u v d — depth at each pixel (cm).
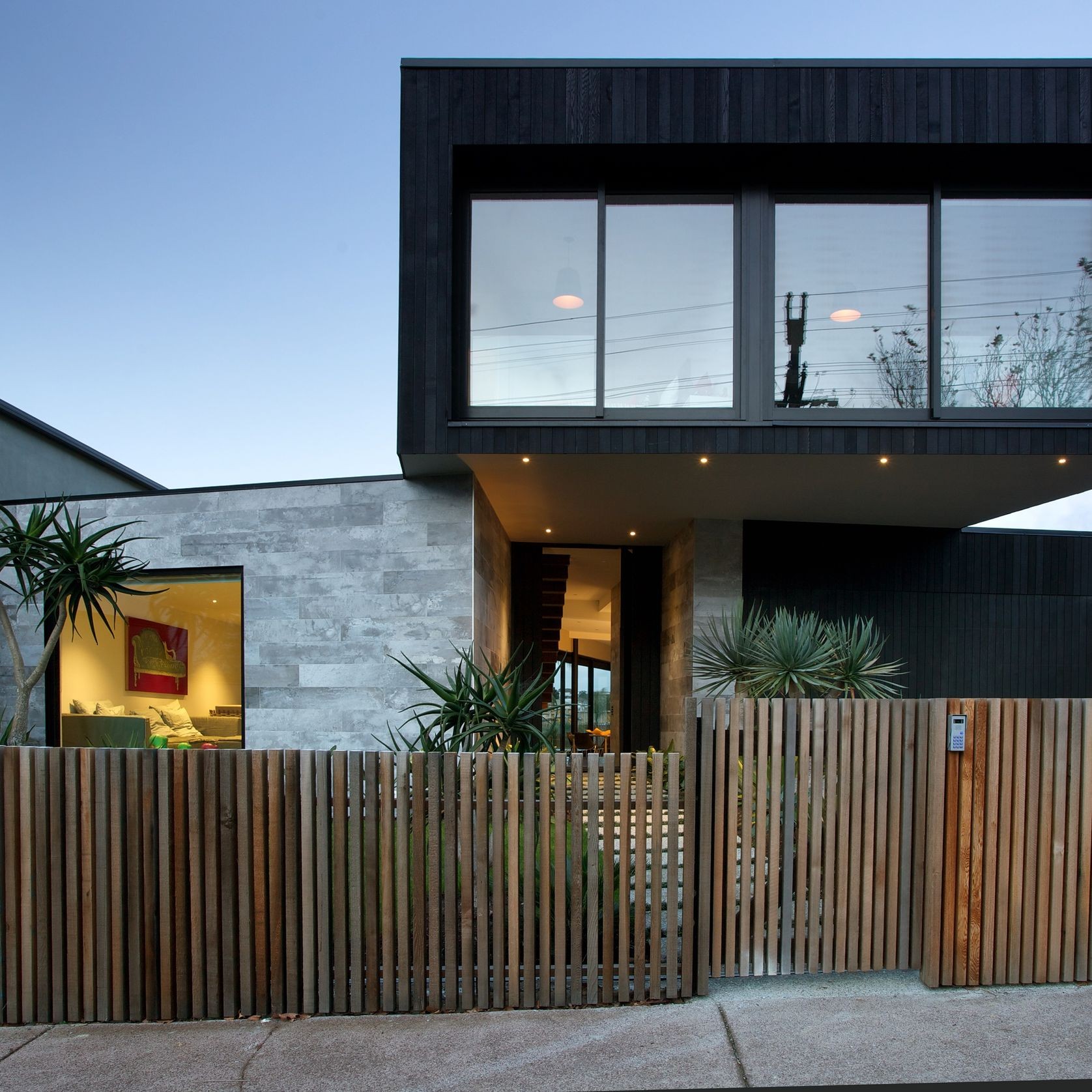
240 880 352
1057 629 980
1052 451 649
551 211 696
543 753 371
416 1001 348
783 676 601
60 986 347
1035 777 379
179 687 757
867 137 653
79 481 1146
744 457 677
